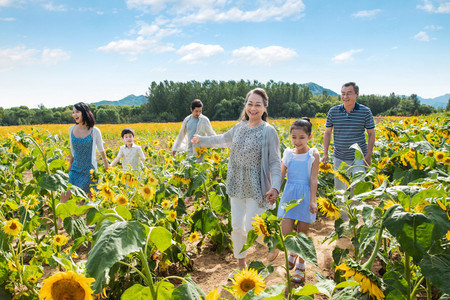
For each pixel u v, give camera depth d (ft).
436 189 5.29
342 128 14.49
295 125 10.90
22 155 23.90
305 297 4.82
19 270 7.52
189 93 325.83
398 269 7.10
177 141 21.01
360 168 13.99
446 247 5.95
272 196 9.68
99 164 23.73
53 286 3.76
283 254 12.50
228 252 12.89
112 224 4.54
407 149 11.10
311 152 10.79
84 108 14.57
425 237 4.73
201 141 11.69
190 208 17.71
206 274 11.07
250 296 4.72
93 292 3.97
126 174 11.56
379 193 5.69
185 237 14.05
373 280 5.08
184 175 12.60
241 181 10.21
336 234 9.33
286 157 11.38
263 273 6.14
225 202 12.85
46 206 17.53
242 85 344.49
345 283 5.03
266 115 10.93
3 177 17.87
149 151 28.02
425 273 5.19
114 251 4.16
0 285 7.37
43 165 9.54
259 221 6.23
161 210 11.20
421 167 10.34
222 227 12.85
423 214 4.86
